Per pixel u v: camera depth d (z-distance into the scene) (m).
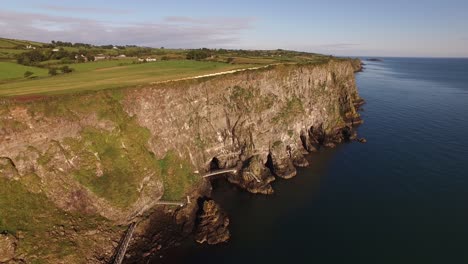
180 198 54.12
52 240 39.78
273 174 68.31
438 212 51.88
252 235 47.72
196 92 64.00
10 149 41.75
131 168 49.94
